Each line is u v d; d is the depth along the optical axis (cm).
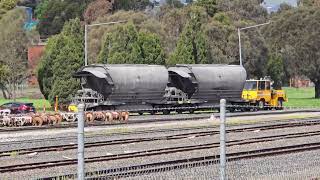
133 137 9394
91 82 15412
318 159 6944
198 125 11412
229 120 12656
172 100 16162
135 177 5444
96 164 6531
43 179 5444
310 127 11375
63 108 18375
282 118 13362
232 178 5525
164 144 8694
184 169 5897
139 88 15512
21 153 7406
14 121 11850
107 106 15175
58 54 18688
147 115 15062
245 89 17625
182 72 16338
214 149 7944
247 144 8581
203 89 16562
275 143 8775
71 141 8931
